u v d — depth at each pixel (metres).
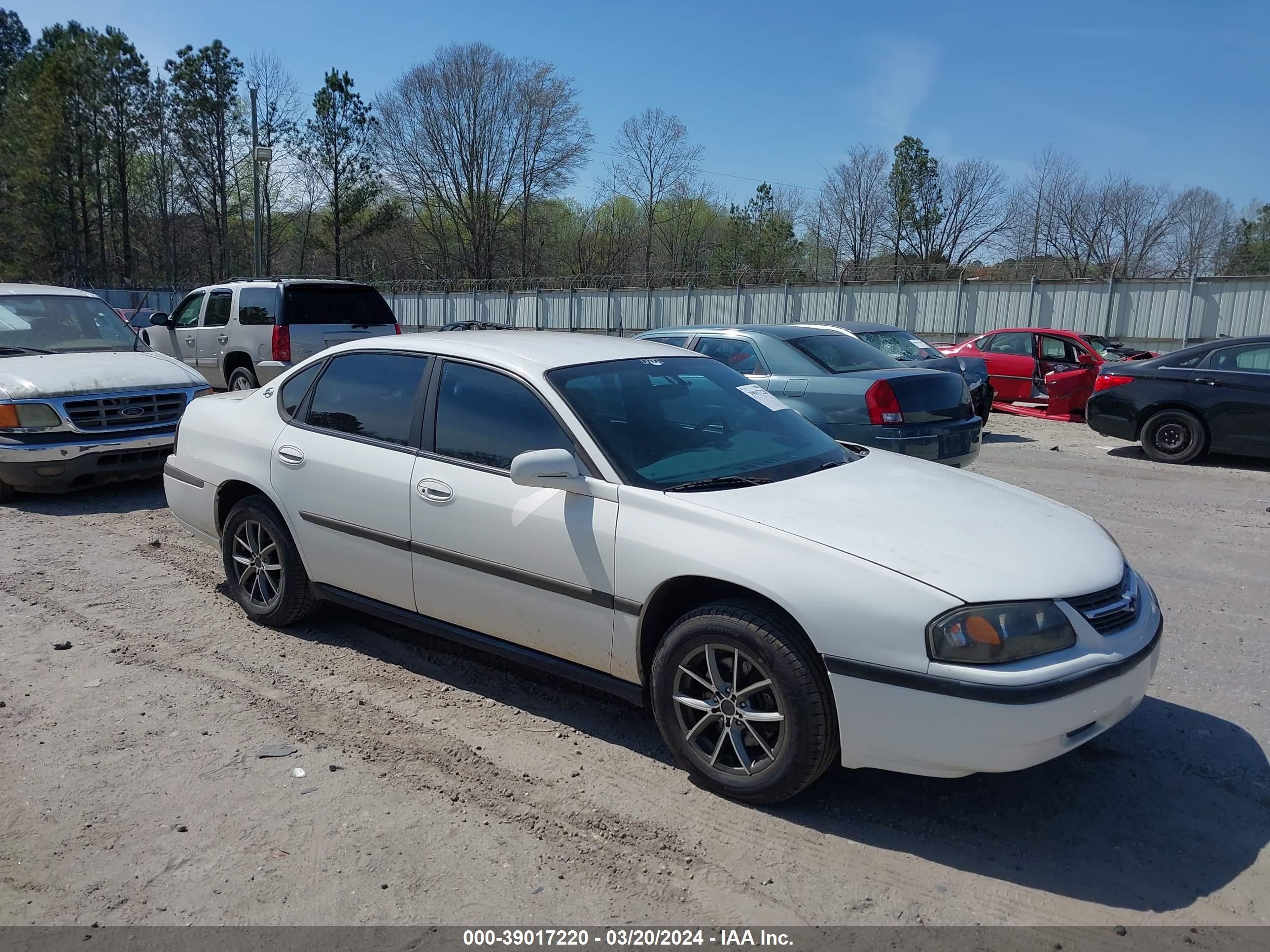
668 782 3.61
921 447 7.69
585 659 3.83
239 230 54.66
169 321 13.55
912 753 3.08
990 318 28.64
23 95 47.94
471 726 4.07
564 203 59.22
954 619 3.00
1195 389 10.88
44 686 4.41
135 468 8.33
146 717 4.11
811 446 4.41
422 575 4.29
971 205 48.09
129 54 46.81
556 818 3.35
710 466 3.93
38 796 3.45
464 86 52.47
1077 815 3.42
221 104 45.22
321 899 2.88
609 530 3.63
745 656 3.32
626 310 35.41
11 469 7.82
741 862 3.11
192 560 6.50
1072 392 14.88
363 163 47.62
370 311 13.54
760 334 8.71
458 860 3.09
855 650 3.10
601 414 3.98
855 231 49.59
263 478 4.98
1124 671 3.16
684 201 56.25
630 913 2.84
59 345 9.05
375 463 4.45
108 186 50.31
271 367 9.14
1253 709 4.31
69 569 6.26
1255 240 48.34
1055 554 3.36
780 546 3.29
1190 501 8.90
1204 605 5.76
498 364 4.22
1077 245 47.31
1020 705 2.94
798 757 3.24
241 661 4.75
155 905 2.85
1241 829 3.35
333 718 4.12
